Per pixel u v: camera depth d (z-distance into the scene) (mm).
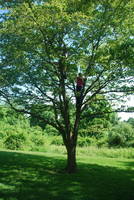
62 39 11711
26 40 11117
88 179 12188
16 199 8633
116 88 13117
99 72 12562
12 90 12992
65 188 10312
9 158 17500
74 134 13859
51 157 19391
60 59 12016
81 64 12383
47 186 10539
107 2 11211
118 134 32531
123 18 11703
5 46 11398
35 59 12086
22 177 12008
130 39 11500
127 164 17875
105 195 9555
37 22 10312
